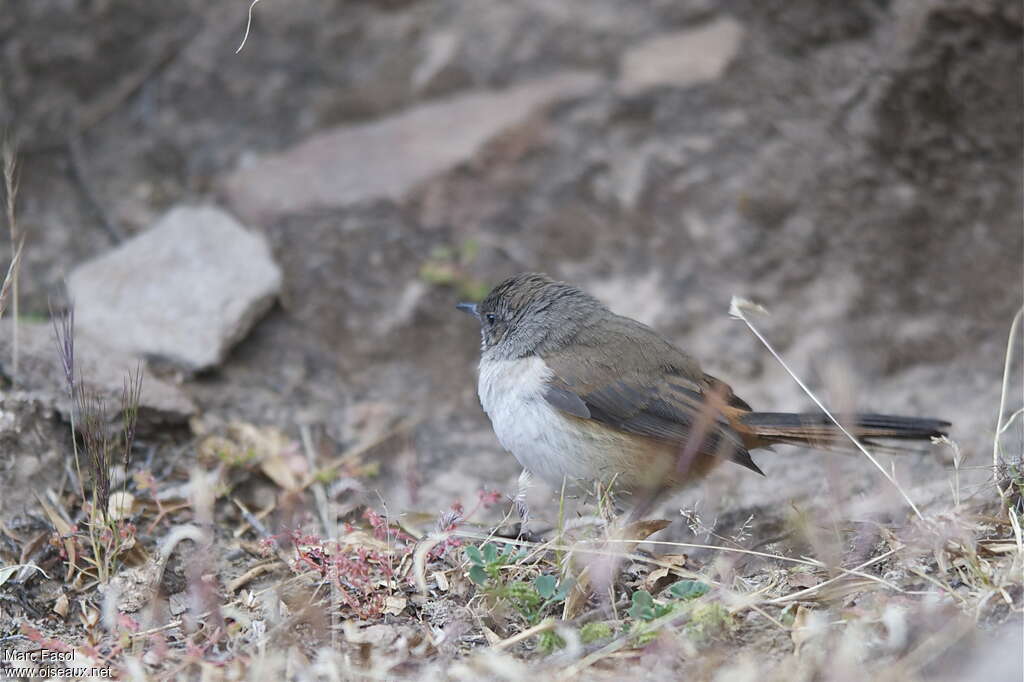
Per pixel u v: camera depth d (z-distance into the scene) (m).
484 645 6.86
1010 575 6.48
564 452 8.61
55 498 8.85
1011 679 5.61
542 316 9.04
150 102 14.72
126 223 13.24
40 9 14.74
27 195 13.30
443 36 15.45
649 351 8.90
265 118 14.78
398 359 12.09
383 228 13.20
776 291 12.60
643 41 14.93
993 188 12.57
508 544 7.30
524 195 13.59
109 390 9.80
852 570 6.92
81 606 7.78
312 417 11.07
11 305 11.62
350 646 6.83
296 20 15.51
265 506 9.63
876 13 13.46
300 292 12.50
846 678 5.77
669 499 9.06
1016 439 10.08
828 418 8.66
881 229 12.66
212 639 6.88
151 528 8.72
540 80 14.89
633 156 13.74
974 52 12.56
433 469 10.68
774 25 14.16
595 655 6.37
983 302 12.20
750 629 6.62
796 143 13.30
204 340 11.26
